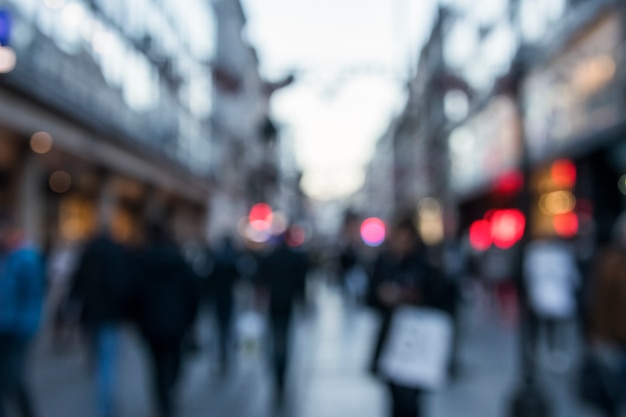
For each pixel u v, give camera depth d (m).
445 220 26.00
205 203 34.41
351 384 9.00
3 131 14.15
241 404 7.81
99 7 16.08
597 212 19.00
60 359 10.80
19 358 5.52
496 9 12.19
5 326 5.37
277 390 7.83
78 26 15.76
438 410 7.36
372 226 25.23
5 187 15.61
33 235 15.81
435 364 5.50
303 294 8.20
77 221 20.31
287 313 8.09
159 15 20.09
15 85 12.40
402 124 29.83
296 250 8.24
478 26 13.88
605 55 16.91
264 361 10.71
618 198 19.05
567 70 19.22
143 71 20.97
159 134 22.84
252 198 39.34
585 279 9.39
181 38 22.45
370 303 5.88
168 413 6.31
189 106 27.41
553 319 10.34
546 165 21.36
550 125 20.75
